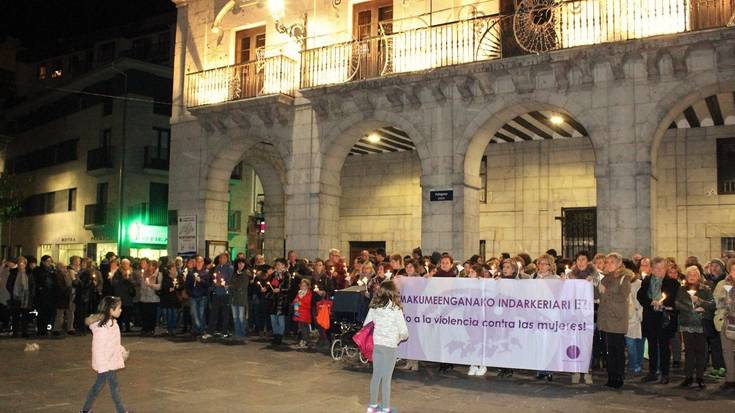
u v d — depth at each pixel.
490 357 9.75
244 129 17.66
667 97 12.36
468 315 9.95
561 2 12.98
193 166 18.55
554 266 10.00
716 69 11.93
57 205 38.22
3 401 7.96
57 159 38.28
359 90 15.12
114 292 15.79
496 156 19.12
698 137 16.53
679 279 10.82
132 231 32.41
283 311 13.20
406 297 10.33
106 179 33.78
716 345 10.03
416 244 20.05
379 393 8.58
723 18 11.97
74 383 9.16
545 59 12.85
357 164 21.44
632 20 12.70
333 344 11.34
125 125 32.41
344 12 16.36
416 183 20.25
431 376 9.97
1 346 13.05
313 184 16.30
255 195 33.56
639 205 12.48
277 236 20.62
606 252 12.70
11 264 15.12
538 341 9.50
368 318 7.45
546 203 18.30
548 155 18.39
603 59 12.66
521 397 8.45
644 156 12.49
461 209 14.20
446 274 10.57
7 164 43.62
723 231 16.05
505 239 18.78
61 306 14.87
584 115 13.06
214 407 7.73
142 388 8.87
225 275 14.52
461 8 14.67
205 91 18.44
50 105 39.59
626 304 9.05
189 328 16.36
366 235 21.05
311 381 9.45
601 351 10.53
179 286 15.12
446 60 14.52
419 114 14.88
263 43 18.14
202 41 19.02
